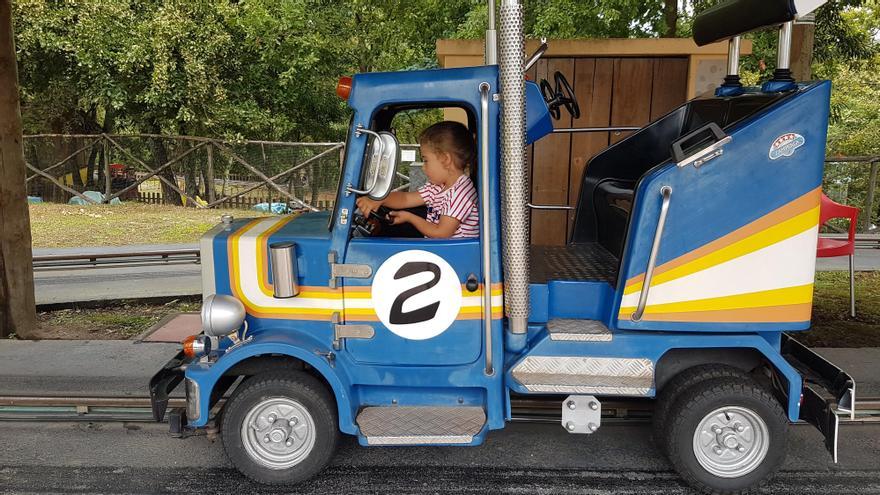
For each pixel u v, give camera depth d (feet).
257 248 10.23
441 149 10.23
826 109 8.97
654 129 13.07
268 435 10.23
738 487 9.90
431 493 10.40
